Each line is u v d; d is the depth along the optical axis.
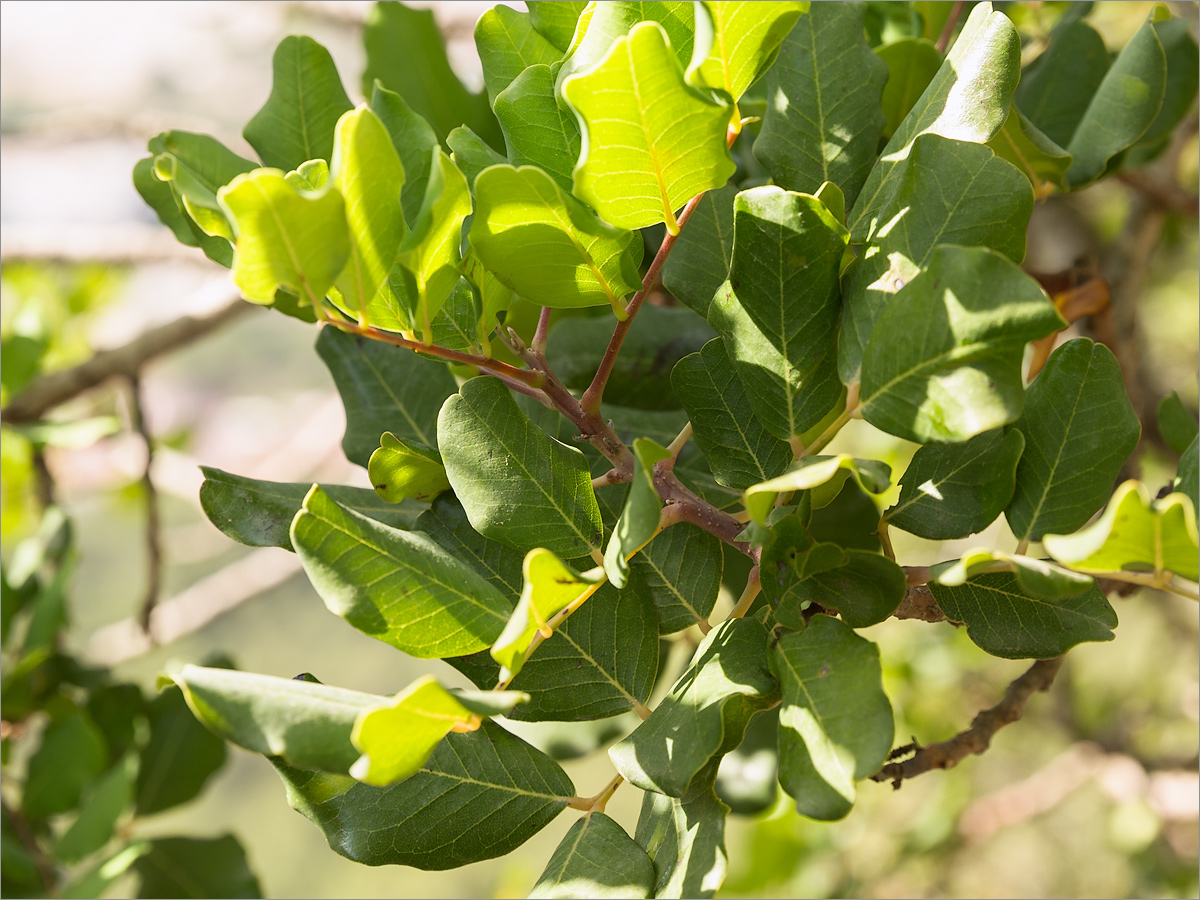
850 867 1.31
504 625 0.35
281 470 1.27
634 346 0.49
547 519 0.37
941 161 0.36
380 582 0.35
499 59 0.39
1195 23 0.61
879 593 0.35
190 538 1.33
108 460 1.22
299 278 0.33
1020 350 0.33
